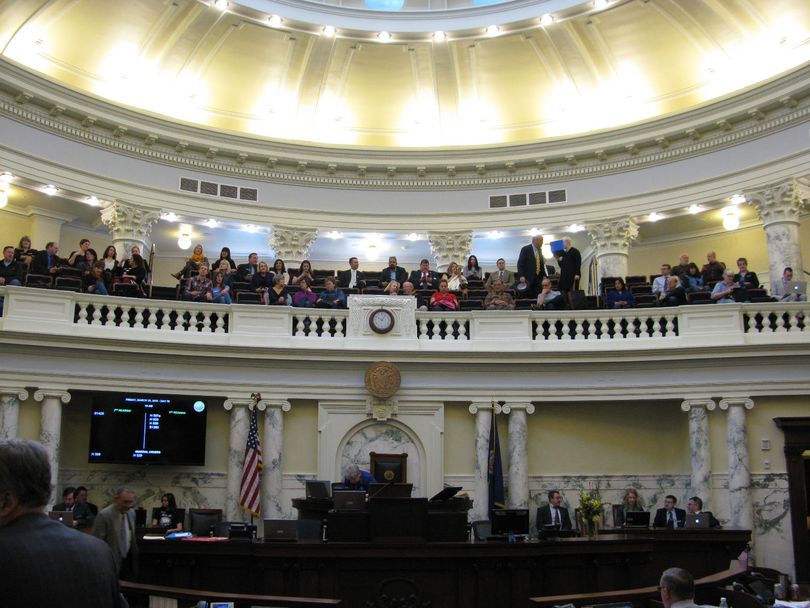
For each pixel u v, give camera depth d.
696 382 13.52
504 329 13.98
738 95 17.86
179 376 13.24
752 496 13.04
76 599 2.46
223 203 19.69
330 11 20.00
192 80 20.34
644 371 13.75
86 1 18.25
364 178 20.56
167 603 7.75
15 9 17.36
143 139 18.95
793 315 13.45
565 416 14.07
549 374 13.89
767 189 17.73
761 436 13.24
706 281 15.96
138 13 18.97
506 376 13.88
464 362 13.78
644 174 19.44
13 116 17.22
